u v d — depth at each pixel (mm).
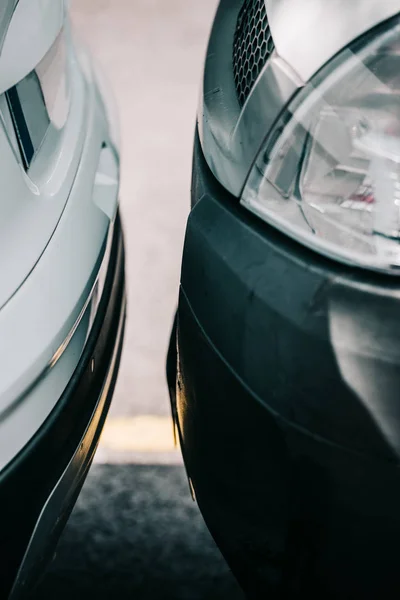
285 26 1358
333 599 1444
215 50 1684
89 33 5273
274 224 1343
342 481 1298
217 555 2064
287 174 1335
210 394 1446
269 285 1308
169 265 3207
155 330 2898
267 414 1329
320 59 1296
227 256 1381
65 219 1616
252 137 1382
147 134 4164
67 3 2004
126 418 2545
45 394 1434
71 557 2062
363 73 1270
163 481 2299
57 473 1494
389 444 1240
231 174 1428
